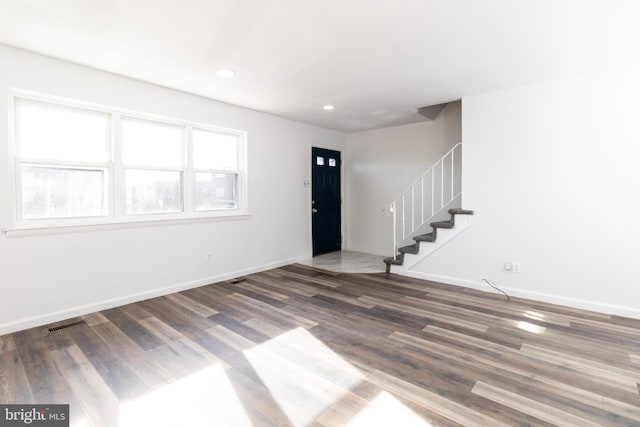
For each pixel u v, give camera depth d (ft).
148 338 8.59
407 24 7.31
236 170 14.70
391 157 19.11
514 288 12.04
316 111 15.21
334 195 20.57
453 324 9.46
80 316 10.09
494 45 8.38
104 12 6.86
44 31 7.75
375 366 7.20
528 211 11.64
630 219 9.90
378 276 14.93
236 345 8.21
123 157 11.23
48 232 9.50
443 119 16.93
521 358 7.50
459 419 5.49
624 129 9.90
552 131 11.07
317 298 11.84
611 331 8.91
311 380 6.69
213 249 13.76
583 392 6.22
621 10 6.75
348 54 8.90
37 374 6.91
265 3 6.50
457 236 13.33
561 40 8.09
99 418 5.60
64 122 10.02
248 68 9.91
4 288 8.81
